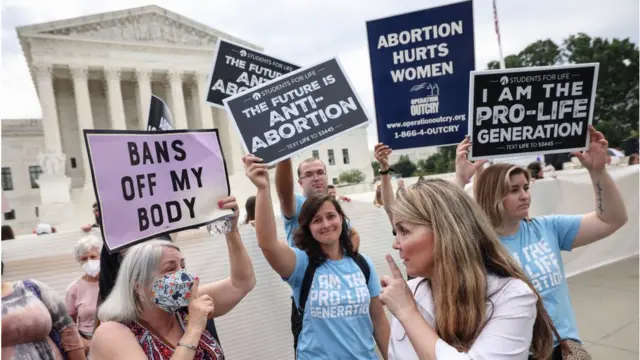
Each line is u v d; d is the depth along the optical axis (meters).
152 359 1.62
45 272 3.41
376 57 3.23
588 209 6.09
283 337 3.82
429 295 1.52
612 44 43.88
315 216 2.40
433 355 1.29
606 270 6.23
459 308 1.32
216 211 2.04
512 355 1.25
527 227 2.30
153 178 1.88
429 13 3.11
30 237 3.41
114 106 36.41
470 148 2.67
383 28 3.19
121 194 1.77
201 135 2.06
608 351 3.83
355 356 2.25
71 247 3.53
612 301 5.00
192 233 3.57
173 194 1.93
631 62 43.38
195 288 1.65
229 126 39.06
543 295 2.11
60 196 31.53
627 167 7.14
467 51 3.08
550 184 5.77
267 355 3.72
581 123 2.60
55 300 2.26
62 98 39.47
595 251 6.56
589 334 4.21
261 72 3.22
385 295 1.45
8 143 41.16
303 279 2.37
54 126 33.97
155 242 1.72
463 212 1.41
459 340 1.33
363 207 4.52
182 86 42.12
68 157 39.03
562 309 2.13
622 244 6.86
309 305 2.32
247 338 3.65
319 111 2.57
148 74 37.78
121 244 1.74
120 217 1.75
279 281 3.87
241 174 35.91
